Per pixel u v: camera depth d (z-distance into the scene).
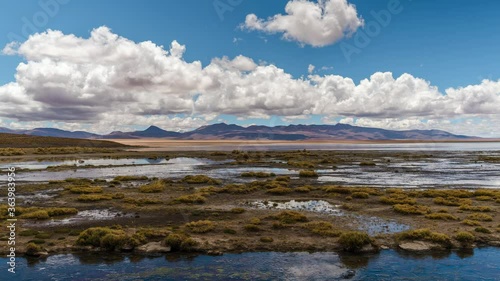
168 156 160.62
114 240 29.47
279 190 57.06
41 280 23.72
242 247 30.41
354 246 29.61
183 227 35.66
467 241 31.47
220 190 58.53
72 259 27.58
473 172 91.81
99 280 23.89
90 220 38.75
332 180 75.25
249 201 50.59
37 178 76.94
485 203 48.38
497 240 32.03
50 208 43.19
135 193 56.94
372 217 40.66
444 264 27.08
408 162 127.19
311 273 25.28
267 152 196.62
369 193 56.09
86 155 165.25
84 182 68.38
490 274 25.31
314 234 33.84
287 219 38.59
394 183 70.62
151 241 31.30
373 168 103.56
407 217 40.56
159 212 43.00
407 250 29.94
